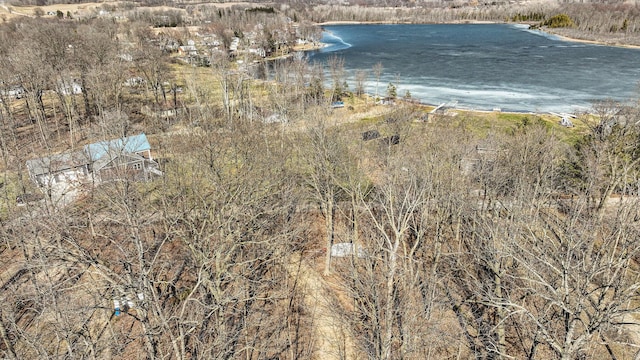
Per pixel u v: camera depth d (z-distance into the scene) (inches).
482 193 1549.0
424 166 1380.4
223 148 1592.0
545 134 1996.8
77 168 1681.8
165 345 1067.3
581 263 802.2
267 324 1205.7
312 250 1577.3
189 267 1225.4
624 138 1643.7
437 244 1299.2
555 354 984.9
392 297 1000.9
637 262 1302.9
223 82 3280.0
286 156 1755.7
